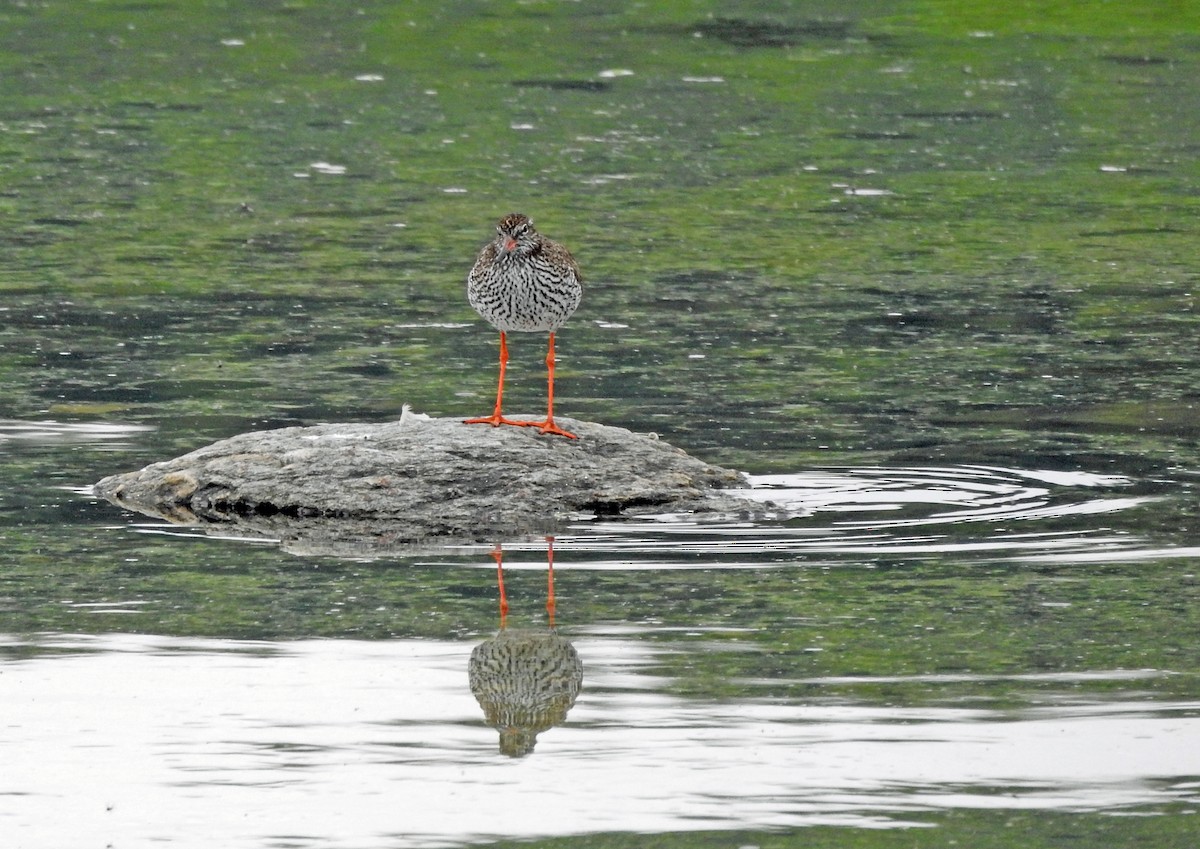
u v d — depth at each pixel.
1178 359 20.16
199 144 32.31
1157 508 14.93
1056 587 12.93
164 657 11.53
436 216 27.42
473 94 36.69
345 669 11.32
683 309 22.39
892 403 18.34
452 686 11.04
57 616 12.28
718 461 16.27
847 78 38.41
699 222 27.12
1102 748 10.06
